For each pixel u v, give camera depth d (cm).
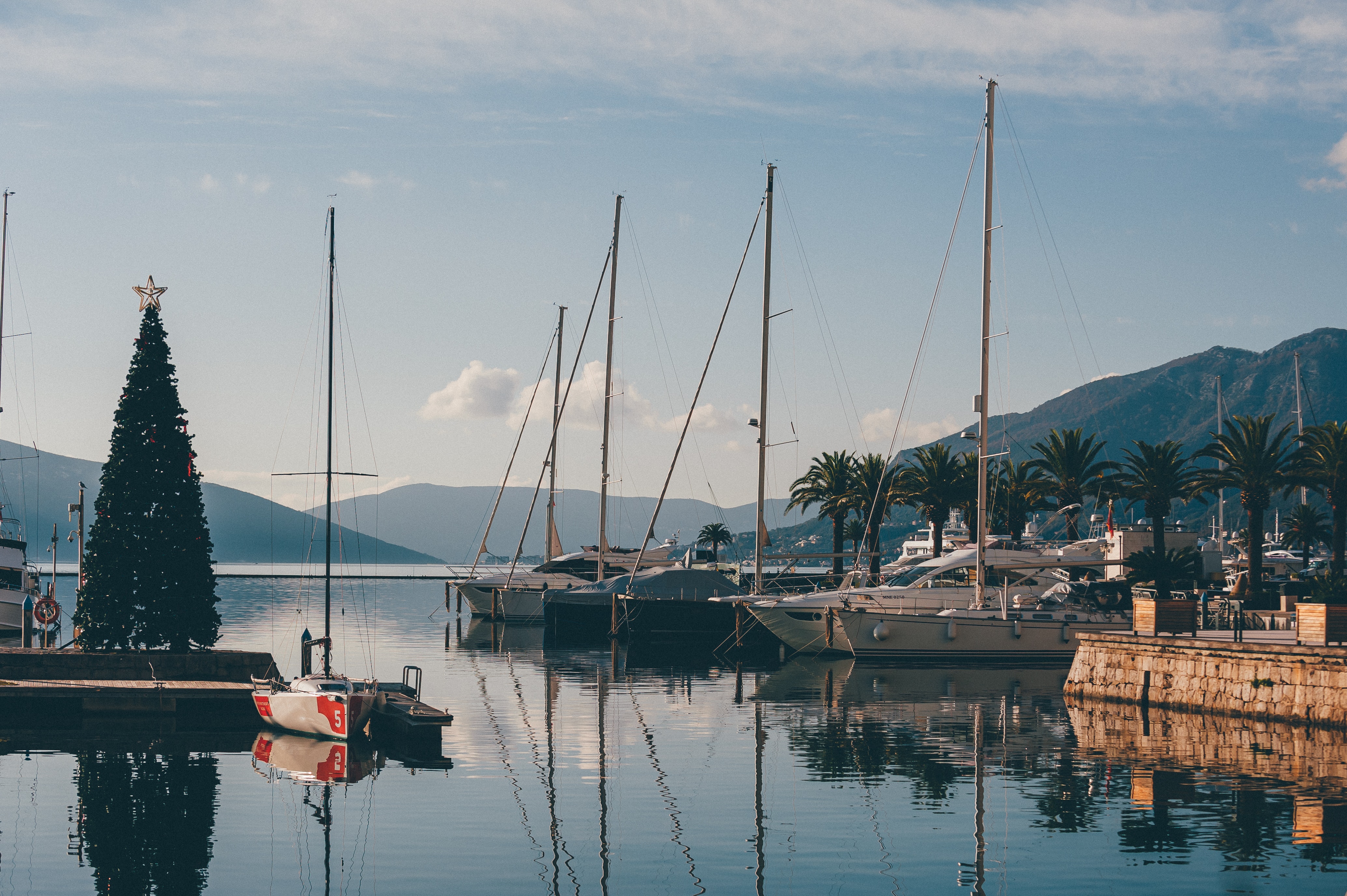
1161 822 2162
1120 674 3750
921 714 3559
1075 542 6488
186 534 3806
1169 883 1806
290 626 7544
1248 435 6106
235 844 2045
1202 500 6500
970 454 8012
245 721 3428
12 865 1917
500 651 5931
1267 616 4731
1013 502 7838
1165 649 3569
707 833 2125
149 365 3803
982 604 5112
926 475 8031
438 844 2055
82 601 3769
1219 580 6656
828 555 5984
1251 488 6128
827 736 3152
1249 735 3058
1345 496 6125
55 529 4309
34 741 3097
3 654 3622
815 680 4547
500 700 3897
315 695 3116
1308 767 2631
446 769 2708
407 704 3275
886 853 1983
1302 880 1819
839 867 1911
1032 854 1966
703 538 13825
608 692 4150
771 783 2542
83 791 2462
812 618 5266
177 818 2228
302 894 1770
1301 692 3122
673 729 3269
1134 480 6712
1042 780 2530
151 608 3753
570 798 2408
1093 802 2327
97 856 1969
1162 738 3039
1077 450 7600
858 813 2264
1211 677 3400
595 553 7962
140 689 3416
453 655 5638
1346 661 3000
